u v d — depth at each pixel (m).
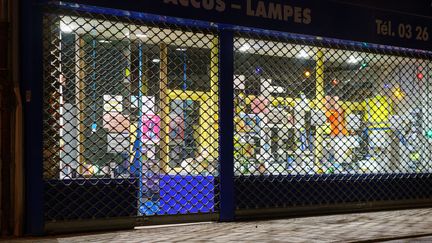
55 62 7.41
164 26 8.12
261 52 9.10
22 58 7.21
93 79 7.80
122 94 8.02
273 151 9.14
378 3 9.90
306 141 9.53
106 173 7.79
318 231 7.28
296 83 9.47
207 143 8.53
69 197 7.41
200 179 8.44
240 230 7.46
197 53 8.57
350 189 9.80
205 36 8.57
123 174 7.90
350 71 10.12
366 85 10.31
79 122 7.64
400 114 10.71
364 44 9.86
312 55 9.65
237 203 8.66
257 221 8.51
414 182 10.61
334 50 9.88
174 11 7.91
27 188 7.16
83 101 7.69
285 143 9.28
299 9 9.02
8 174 7.20
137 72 8.14
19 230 7.07
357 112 10.20
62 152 7.45
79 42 7.67
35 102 7.15
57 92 7.43
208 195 8.47
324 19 9.27
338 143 9.91
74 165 7.54
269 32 8.85
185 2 8.00
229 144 8.57
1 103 7.19
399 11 10.16
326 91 9.81
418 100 10.95
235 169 8.73
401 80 10.75
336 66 9.95
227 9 8.33
